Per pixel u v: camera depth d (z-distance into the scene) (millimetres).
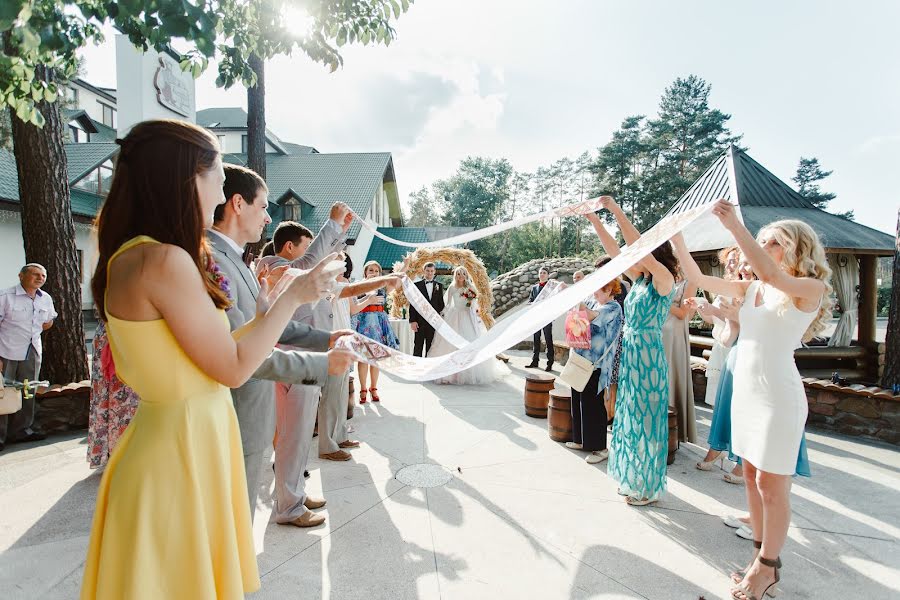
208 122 41000
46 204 5023
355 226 23000
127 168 1130
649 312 3164
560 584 2369
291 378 1508
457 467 3842
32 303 4602
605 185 45031
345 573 2426
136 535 1074
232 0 4078
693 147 43750
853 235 7723
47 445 4316
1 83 3191
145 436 1121
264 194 2010
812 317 2172
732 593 2271
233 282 1832
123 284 1059
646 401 3166
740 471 3611
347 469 3781
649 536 2834
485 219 61594
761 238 2398
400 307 8617
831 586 2387
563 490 3449
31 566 2453
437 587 2326
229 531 1212
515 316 1889
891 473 3822
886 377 5688
